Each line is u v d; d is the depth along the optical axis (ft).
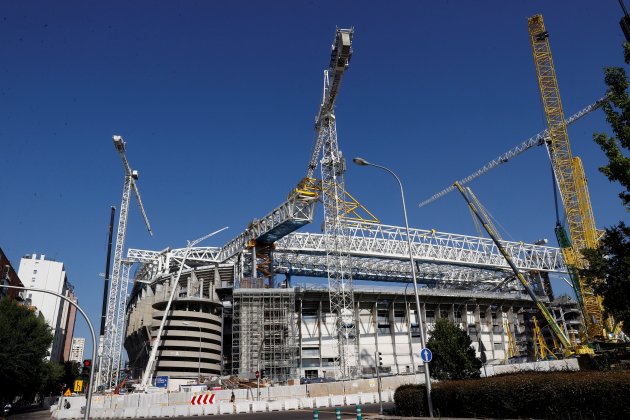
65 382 412.16
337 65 305.73
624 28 59.72
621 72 61.93
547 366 194.08
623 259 61.57
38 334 217.36
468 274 474.49
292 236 402.11
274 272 401.08
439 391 86.22
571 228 252.21
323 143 349.41
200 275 419.74
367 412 122.21
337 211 338.54
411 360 394.11
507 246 444.14
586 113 373.61
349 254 351.67
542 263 447.42
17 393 218.59
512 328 436.76
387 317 414.00
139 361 447.01
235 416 142.41
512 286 468.75
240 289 365.20
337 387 204.33
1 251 351.87
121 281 435.53
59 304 595.47
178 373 359.46
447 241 426.51
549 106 269.23
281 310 365.81
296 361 369.91
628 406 54.44
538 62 273.13
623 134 60.49
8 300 220.23
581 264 240.53
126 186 429.79
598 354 159.22
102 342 373.20
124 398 186.80
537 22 273.95
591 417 58.59
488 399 73.77
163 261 447.42
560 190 259.80
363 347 391.24
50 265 592.19
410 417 90.38
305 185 347.77
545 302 415.03
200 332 382.63
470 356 134.10
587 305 233.14
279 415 134.10
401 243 403.13
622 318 62.03
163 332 377.91
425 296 408.87
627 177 59.67
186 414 161.17
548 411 64.08
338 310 336.70
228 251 423.23
